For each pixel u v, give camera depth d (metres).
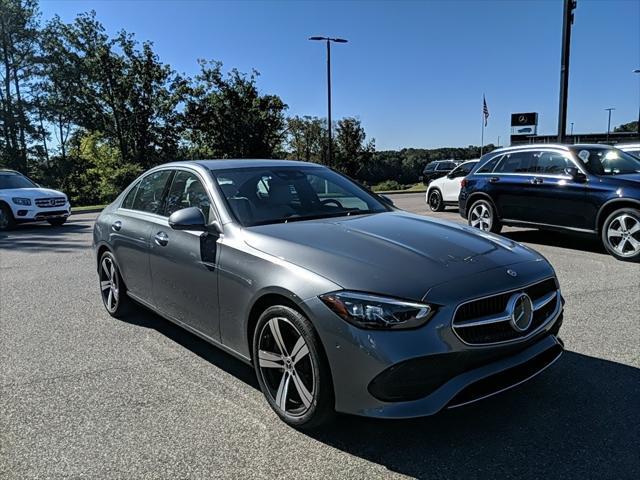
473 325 2.68
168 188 4.54
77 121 46.38
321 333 2.75
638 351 4.11
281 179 4.26
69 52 45.06
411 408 2.61
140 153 42.66
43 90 45.75
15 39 43.75
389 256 2.96
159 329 4.99
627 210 7.45
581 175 8.03
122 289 5.15
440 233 3.44
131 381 3.80
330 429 3.06
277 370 3.17
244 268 3.27
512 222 9.25
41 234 13.19
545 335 3.15
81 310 5.71
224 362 4.14
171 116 42.75
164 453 2.86
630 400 3.32
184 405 3.41
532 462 2.69
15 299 6.25
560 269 7.08
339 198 4.32
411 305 2.61
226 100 35.38
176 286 4.05
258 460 2.77
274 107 36.25
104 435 3.05
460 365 2.68
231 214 3.69
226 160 4.56
